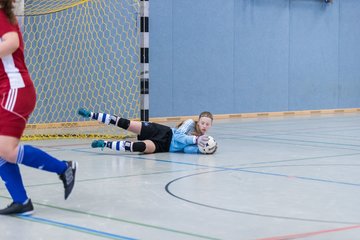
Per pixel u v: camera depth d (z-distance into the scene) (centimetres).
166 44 1580
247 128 1331
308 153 891
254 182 635
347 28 2009
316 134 1197
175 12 1595
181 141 884
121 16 1465
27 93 468
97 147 885
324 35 1945
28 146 475
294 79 1873
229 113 1722
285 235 418
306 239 407
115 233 419
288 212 493
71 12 1380
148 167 739
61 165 486
